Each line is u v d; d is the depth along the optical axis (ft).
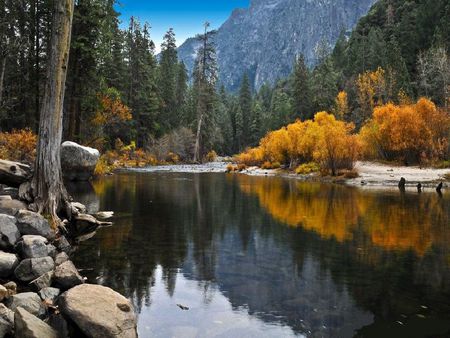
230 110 353.51
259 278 23.97
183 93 248.73
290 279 23.76
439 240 33.91
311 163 116.88
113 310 16.51
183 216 45.62
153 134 195.62
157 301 20.25
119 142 159.12
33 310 17.57
